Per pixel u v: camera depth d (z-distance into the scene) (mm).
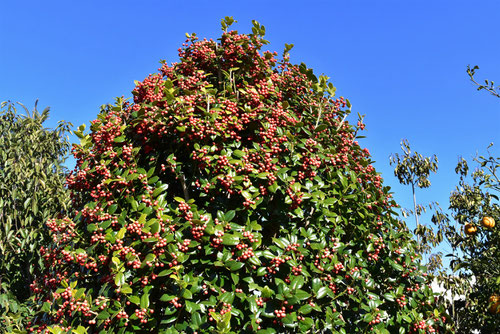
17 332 4223
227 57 5254
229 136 4363
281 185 4359
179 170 4219
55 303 4457
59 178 8781
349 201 4859
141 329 3752
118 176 4156
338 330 4402
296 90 5461
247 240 3947
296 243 4191
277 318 3859
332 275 4449
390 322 4617
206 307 3846
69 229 4359
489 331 7254
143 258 3879
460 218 8617
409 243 5492
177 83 5109
